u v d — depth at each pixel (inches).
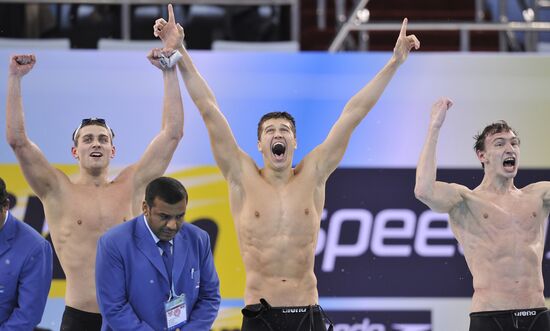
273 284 784.3
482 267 814.5
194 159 1046.4
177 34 816.3
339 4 1259.2
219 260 1043.9
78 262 834.8
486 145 839.7
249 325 783.7
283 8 1187.9
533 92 1063.6
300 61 1057.5
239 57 1056.2
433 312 1049.5
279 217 792.3
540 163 1058.7
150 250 654.5
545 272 1049.5
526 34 1214.9
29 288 682.2
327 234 1051.3
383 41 1296.8
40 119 1037.2
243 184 806.5
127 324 650.2
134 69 1049.5
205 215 1045.2
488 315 803.4
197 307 676.7
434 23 1134.4
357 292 1048.8
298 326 776.9
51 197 844.0
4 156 1035.9
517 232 816.3
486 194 834.2
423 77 1062.4
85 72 1044.5
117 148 1039.6
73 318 830.5
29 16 1178.0
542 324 804.0
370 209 1054.4
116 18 1184.8
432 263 1051.9
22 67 809.5
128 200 852.0
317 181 812.0
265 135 803.4
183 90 1047.0
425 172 812.6
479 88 1062.4
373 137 1059.3
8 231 683.4
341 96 1057.5
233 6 1193.4
